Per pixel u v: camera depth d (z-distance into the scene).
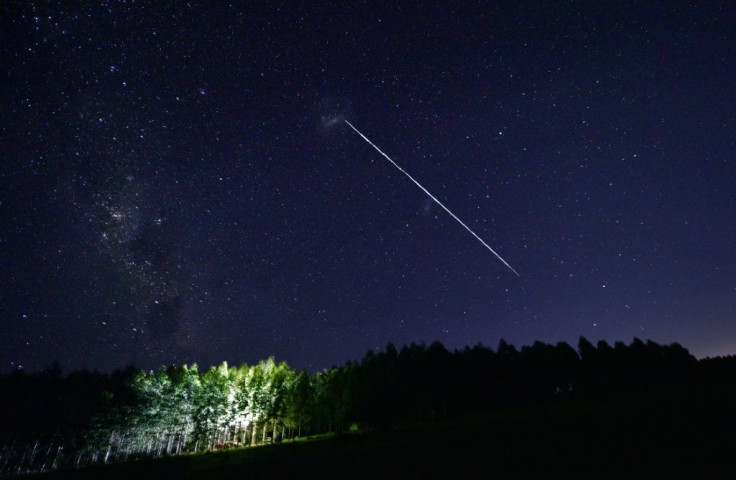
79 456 47.94
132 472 30.56
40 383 50.28
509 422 34.97
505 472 18.20
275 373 62.88
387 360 59.78
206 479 24.52
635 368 57.97
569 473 16.89
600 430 24.70
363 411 50.16
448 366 59.38
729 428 20.38
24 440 46.03
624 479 15.25
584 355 61.41
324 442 38.69
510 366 60.94
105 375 55.19
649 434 21.80
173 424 55.06
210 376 64.00
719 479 13.90
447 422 43.66
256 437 60.56
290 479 21.84
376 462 23.56
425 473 19.66
